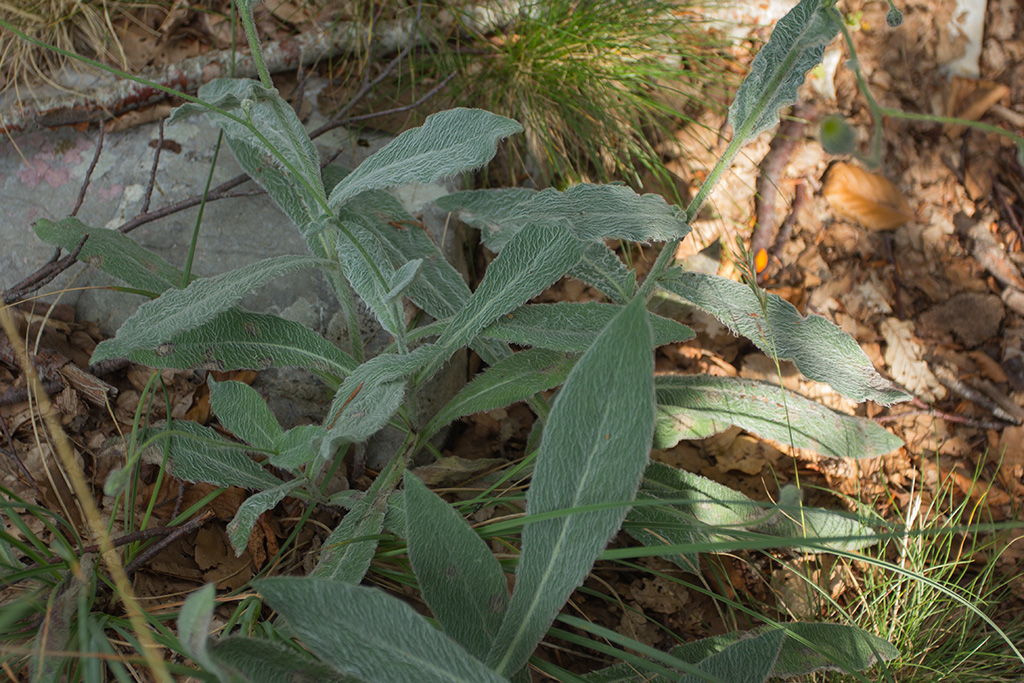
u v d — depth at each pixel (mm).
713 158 2754
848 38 1053
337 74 2475
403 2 2529
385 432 1958
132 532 1552
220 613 1571
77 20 2307
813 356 1752
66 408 1756
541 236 1502
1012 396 2355
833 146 923
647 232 1350
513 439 2176
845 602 1928
